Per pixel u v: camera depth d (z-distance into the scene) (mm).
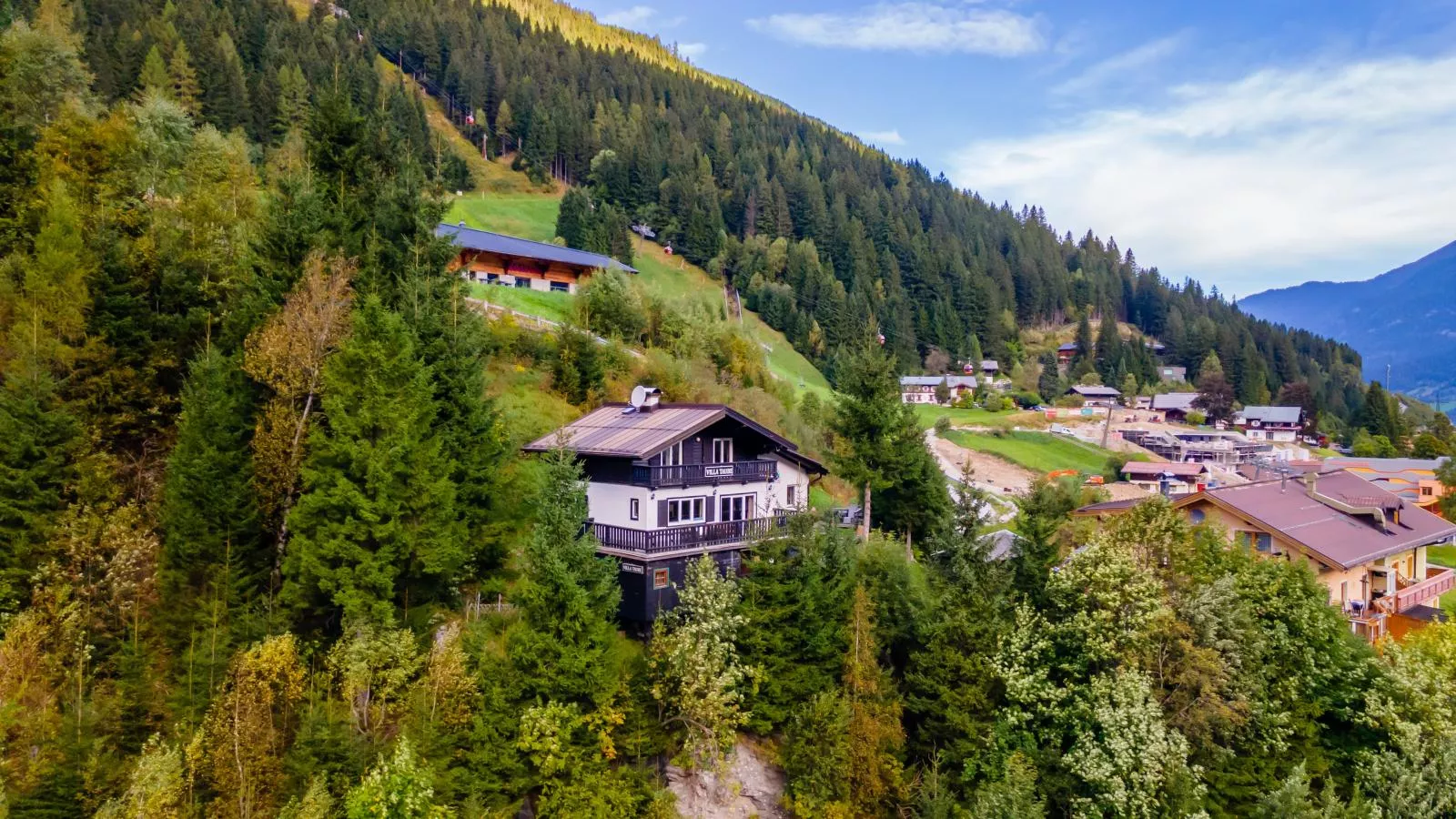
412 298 38156
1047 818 35719
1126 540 41219
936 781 34875
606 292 70750
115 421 33844
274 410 33719
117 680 28219
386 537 31312
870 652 37281
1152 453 148875
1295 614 40406
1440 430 184750
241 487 31906
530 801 31953
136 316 36312
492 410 39719
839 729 34094
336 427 31938
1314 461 144625
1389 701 38469
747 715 33438
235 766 25922
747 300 162750
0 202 39250
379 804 25641
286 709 28109
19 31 61906
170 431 35656
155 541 30797
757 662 36375
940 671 37750
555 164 194375
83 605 28812
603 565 34188
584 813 29859
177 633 29844
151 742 25844
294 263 38594
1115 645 36938
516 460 44719
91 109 61312
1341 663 40562
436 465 33594
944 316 199125
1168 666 37344
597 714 31750
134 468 34312
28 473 29516
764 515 46281
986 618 39031
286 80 137500
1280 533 52844
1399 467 132750
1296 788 33469
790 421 69250
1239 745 37344
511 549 38906
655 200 182125
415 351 36688
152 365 35844
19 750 25188
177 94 120625
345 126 44062
